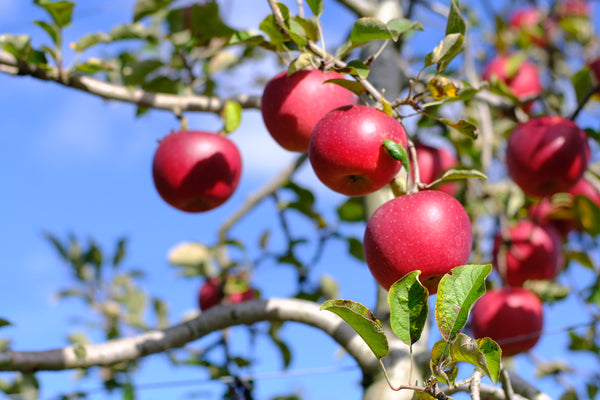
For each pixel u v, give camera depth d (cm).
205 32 149
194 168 135
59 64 137
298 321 136
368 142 116
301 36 122
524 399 127
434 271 113
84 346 131
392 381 130
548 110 151
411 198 115
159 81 151
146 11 150
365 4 157
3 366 128
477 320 153
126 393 153
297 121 125
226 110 141
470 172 116
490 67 183
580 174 145
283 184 169
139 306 175
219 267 171
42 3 135
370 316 107
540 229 159
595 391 163
